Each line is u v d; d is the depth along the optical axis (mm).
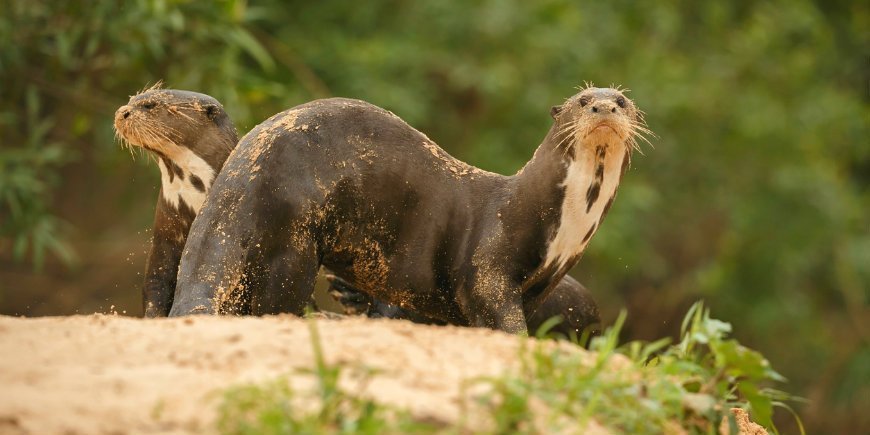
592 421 17422
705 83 73312
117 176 68562
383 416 15812
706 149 73375
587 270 69250
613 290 70875
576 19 68750
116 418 15828
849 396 72688
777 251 72438
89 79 57750
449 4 67688
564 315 29641
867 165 88000
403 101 64875
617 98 26047
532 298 26281
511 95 68125
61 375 16938
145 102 29016
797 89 76750
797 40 80188
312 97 63500
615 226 65188
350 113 24938
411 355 17969
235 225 23656
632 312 71875
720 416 19328
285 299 23953
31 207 53406
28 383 16688
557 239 25516
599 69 69562
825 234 73500
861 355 73438
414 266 25141
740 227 72125
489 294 25078
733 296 72188
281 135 24297
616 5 72562
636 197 66125
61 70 56219
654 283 72000
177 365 17484
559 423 16812
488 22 66938
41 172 60781
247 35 51406
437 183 25250
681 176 73375
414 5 68812
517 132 68438
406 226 25000
